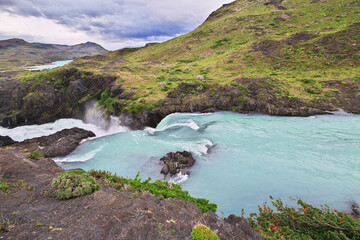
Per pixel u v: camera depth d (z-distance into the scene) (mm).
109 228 6336
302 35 69125
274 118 32938
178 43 117312
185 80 52531
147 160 21953
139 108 38250
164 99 40438
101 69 63625
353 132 24875
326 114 32938
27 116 50812
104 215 7039
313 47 60312
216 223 7453
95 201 8078
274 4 121125
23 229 6309
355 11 84062
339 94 37812
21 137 42562
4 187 8891
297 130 26719
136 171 19953
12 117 49938
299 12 102938
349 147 20875
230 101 39094
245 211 12789
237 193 14883
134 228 6289
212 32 115250
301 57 58562
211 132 28219
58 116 53750
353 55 51469
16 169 10820
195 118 35062
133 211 7285
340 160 18438
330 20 85312
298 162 18656
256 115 35062
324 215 8711
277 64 58906
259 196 14352
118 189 9914
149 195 9547
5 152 12711
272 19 102750
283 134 25656
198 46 104562
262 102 36281
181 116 36781
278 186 15375
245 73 56875
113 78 54719
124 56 143875
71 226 6488
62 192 8375
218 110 39031
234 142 24172
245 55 69625
